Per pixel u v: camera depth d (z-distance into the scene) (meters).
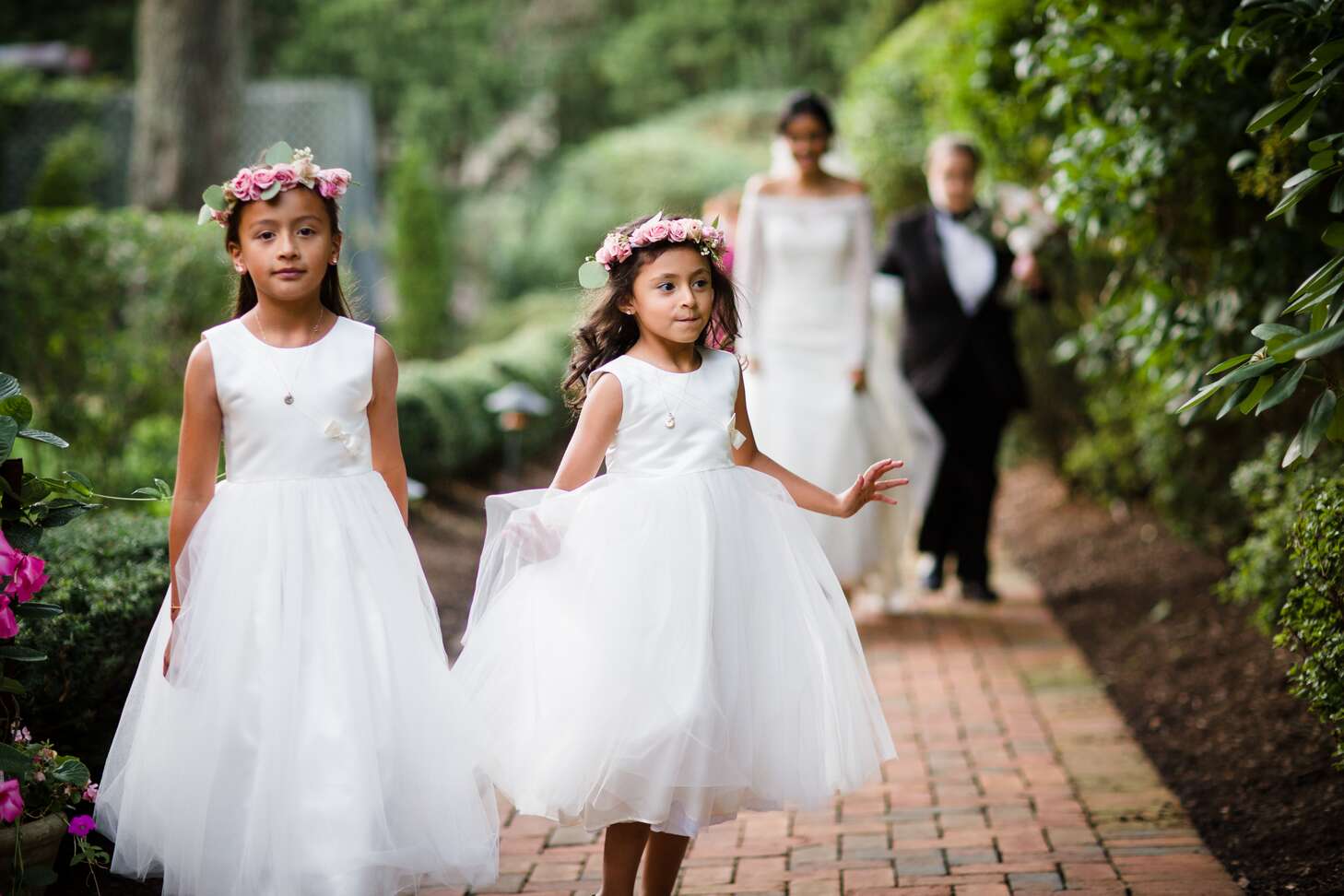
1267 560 4.25
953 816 3.70
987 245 6.17
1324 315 2.49
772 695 2.79
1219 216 4.52
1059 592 6.44
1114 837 3.50
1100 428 7.74
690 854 3.49
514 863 3.44
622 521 2.81
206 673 2.59
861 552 5.88
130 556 3.58
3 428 2.61
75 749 3.27
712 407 2.95
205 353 2.74
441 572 6.34
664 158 18.67
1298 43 3.38
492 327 15.54
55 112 15.29
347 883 2.46
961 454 6.24
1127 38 4.23
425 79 21.38
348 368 2.79
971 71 6.61
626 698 2.68
